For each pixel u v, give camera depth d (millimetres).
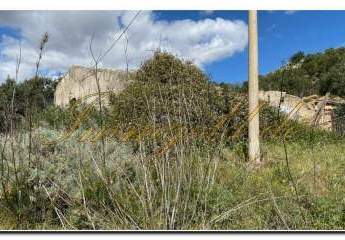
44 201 3938
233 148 6273
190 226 3441
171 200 3551
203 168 3939
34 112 4355
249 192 4207
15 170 3887
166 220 3367
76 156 4125
